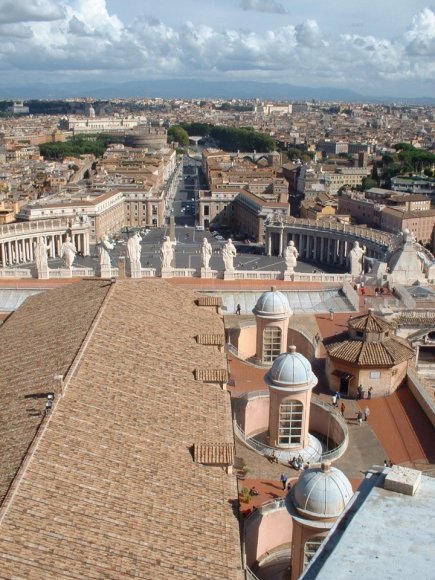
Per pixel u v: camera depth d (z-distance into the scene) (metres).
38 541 34.47
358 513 26.88
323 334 91.69
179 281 113.62
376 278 115.12
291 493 48.47
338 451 64.31
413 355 80.25
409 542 25.19
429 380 90.44
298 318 97.88
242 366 83.44
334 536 25.95
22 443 41.69
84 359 52.62
